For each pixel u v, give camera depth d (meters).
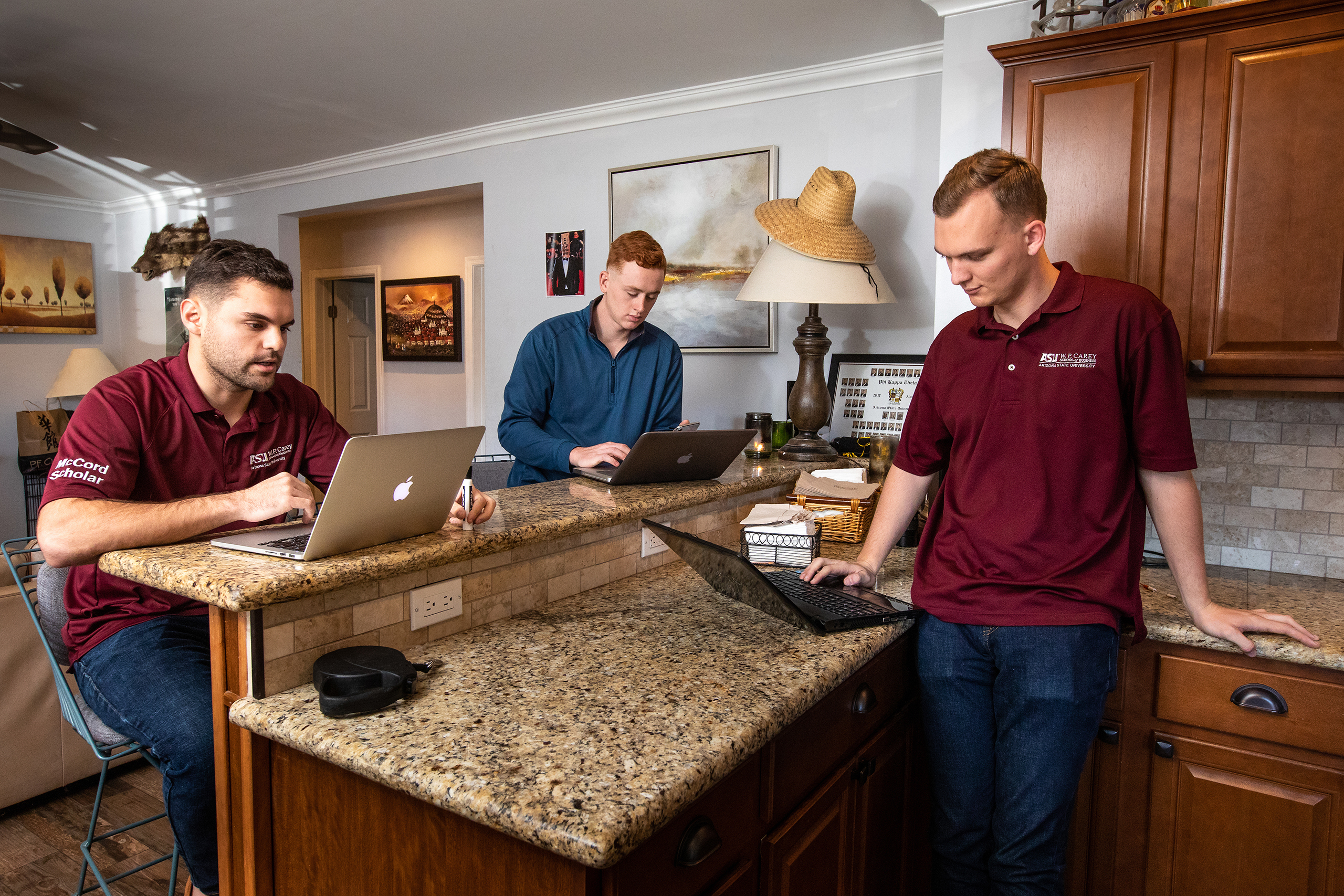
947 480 1.51
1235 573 2.04
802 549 1.81
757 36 2.93
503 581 1.44
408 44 3.09
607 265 2.29
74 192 5.73
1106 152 1.86
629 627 1.41
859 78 3.13
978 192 1.27
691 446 1.86
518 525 1.42
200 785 1.33
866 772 1.44
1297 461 2.00
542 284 4.05
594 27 2.89
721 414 3.54
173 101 3.84
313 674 1.13
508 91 3.57
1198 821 1.61
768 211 2.64
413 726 1.01
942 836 1.49
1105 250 1.88
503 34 2.97
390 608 1.25
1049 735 1.31
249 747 1.11
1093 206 1.89
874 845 1.51
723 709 1.07
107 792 2.59
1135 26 1.79
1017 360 1.36
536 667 1.22
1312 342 1.69
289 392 1.77
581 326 2.38
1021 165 1.28
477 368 5.68
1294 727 1.50
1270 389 1.75
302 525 1.37
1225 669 1.55
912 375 3.05
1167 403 1.29
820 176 2.58
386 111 3.88
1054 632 1.31
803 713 1.16
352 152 4.61
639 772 0.90
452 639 1.34
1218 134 1.75
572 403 2.40
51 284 5.80
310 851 1.10
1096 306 1.30
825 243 2.51
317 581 1.09
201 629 1.56
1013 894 1.37
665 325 3.63
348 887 1.06
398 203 4.82
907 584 1.72
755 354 3.43
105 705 1.43
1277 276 1.72
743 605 1.55
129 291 6.12
